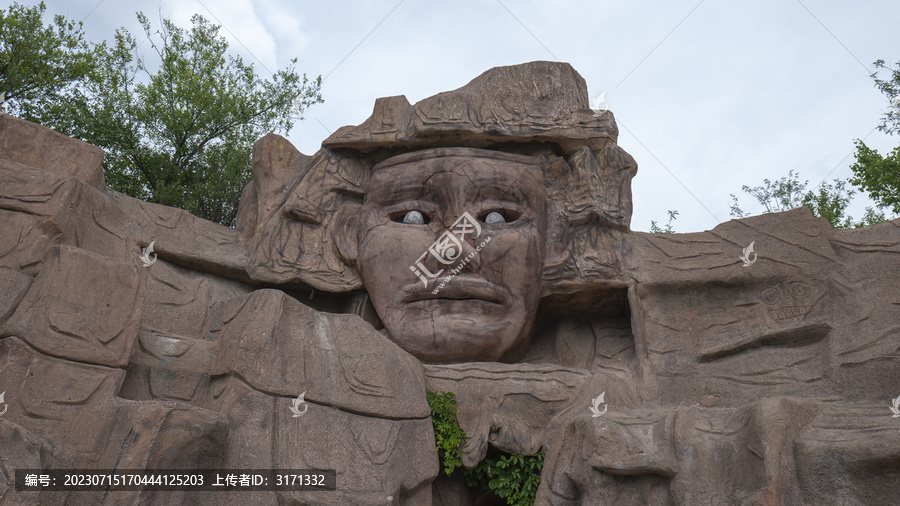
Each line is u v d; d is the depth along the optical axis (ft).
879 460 21.26
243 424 22.97
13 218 24.95
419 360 29.48
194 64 50.60
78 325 22.81
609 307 32.63
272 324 24.75
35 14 46.06
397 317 30.55
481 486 28.02
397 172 32.48
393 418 25.22
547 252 31.76
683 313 31.17
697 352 30.09
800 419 23.44
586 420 25.18
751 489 22.26
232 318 27.35
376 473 23.73
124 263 24.54
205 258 31.55
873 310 28.43
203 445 21.66
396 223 31.89
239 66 51.62
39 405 21.36
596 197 32.12
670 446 23.79
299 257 32.35
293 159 34.42
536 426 27.94
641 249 32.12
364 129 33.37
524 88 33.27
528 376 28.66
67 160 29.25
